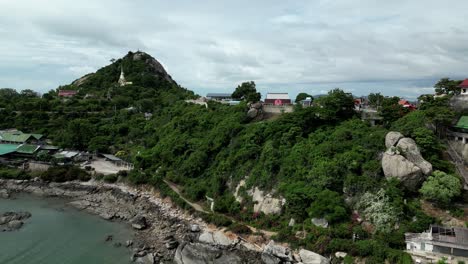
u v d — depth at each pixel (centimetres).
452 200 5056
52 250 5719
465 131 5841
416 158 5362
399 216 4953
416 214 4956
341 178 5772
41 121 12488
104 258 5525
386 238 4750
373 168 5634
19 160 9938
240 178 7106
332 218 5281
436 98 6562
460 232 4412
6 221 6769
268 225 5969
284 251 5191
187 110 11681
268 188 6475
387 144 5788
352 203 5472
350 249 4834
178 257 5578
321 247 5028
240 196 6825
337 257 4856
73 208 7750
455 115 6094
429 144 5488
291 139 7169
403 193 5194
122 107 14938
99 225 6862
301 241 5291
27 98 15662
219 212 6744
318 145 6631
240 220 6362
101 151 10875
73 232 6481
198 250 5591
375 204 5150
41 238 6156
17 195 8500
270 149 6969
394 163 5338
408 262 4328
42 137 11419
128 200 7981
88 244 6000
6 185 8875
